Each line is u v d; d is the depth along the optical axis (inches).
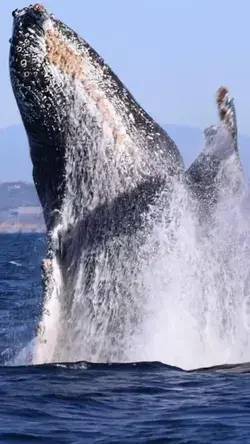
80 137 2251.5
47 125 2247.8
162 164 2324.1
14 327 3125.0
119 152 2269.9
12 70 2214.6
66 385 1974.7
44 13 2178.9
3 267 7027.6
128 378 2038.6
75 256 2272.4
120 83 2294.5
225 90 2351.1
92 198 2278.5
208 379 2028.8
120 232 2273.6
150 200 2290.8
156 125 2338.8
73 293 2261.3
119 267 2272.4
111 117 2260.1
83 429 1676.9
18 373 2087.8
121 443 1595.7
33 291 4690.0
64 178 2282.2
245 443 1577.3
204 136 2394.2
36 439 1624.0
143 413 1771.7
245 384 1971.0
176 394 1899.6
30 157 2342.5
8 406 1813.5
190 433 1641.2
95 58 2257.6
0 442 1609.3
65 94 2220.7
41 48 2187.5
